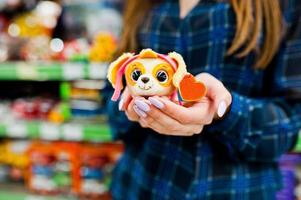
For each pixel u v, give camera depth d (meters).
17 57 1.33
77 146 1.35
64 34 1.44
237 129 0.59
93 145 1.36
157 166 0.69
